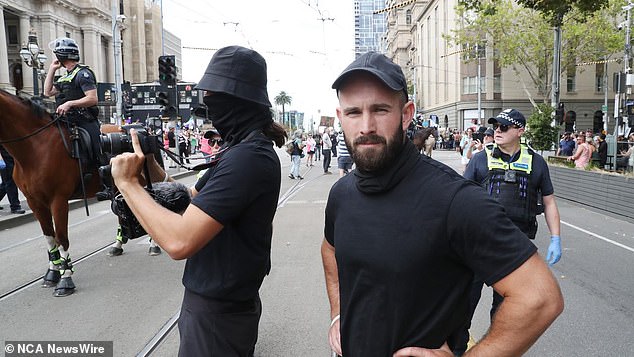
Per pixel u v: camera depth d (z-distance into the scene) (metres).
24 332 4.43
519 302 1.41
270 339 4.26
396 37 86.44
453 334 1.65
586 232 8.91
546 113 16.78
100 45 59.72
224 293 2.30
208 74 2.37
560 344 4.11
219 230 2.11
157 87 25.12
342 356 1.77
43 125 5.40
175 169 22.89
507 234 1.47
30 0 50.25
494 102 50.69
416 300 1.55
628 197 10.28
